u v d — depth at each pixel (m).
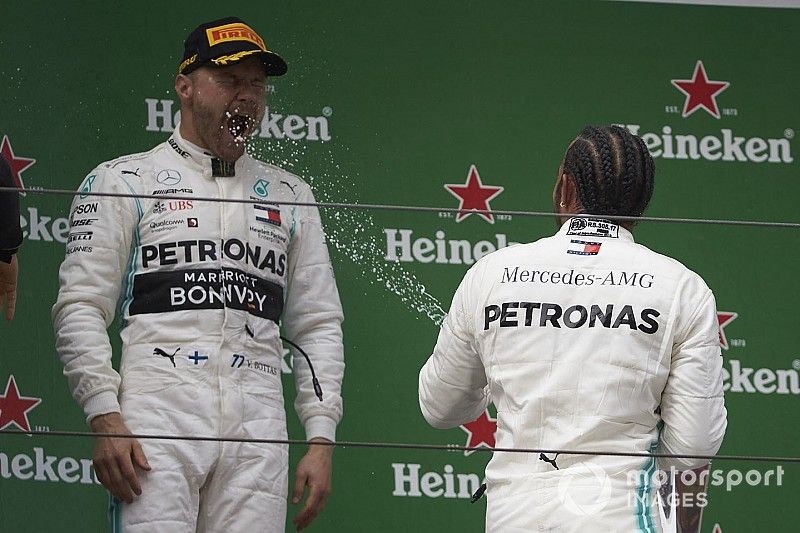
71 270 9.88
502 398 9.03
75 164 11.39
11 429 9.54
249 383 10.02
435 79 14.00
